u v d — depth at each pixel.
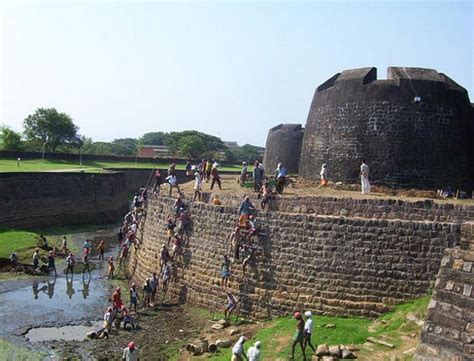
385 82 30.55
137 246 30.94
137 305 24.36
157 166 89.69
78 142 99.56
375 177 29.88
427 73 31.39
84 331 21.19
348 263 20.02
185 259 24.75
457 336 11.50
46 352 18.73
